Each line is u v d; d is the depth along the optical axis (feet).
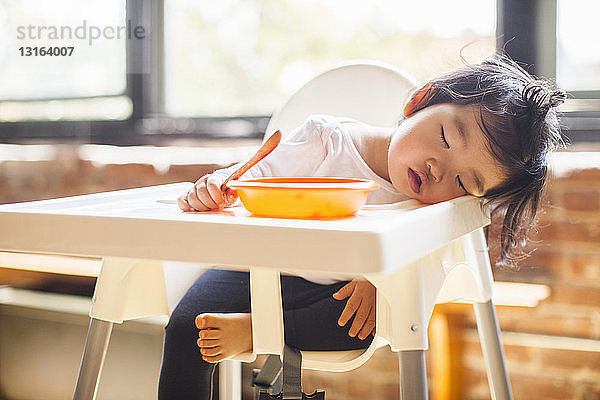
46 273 5.82
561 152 4.79
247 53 5.86
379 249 1.65
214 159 5.57
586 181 4.55
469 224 2.43
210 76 5.98
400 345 2.23
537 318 4.66
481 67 3.17
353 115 3.62
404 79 3.54
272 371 2.75
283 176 3.11
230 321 2.73
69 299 5.61
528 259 4.73
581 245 4.58
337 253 1.67
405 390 2.21
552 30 4.86
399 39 5.35
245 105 5.89
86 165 6.01
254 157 2.51
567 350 4.50
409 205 2.82
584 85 4.84
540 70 4.90
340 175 3.11
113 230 1.92
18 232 2.05
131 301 2.76
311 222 1.80
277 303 2.52
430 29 5.24
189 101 6.07
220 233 1.79
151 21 6.10
